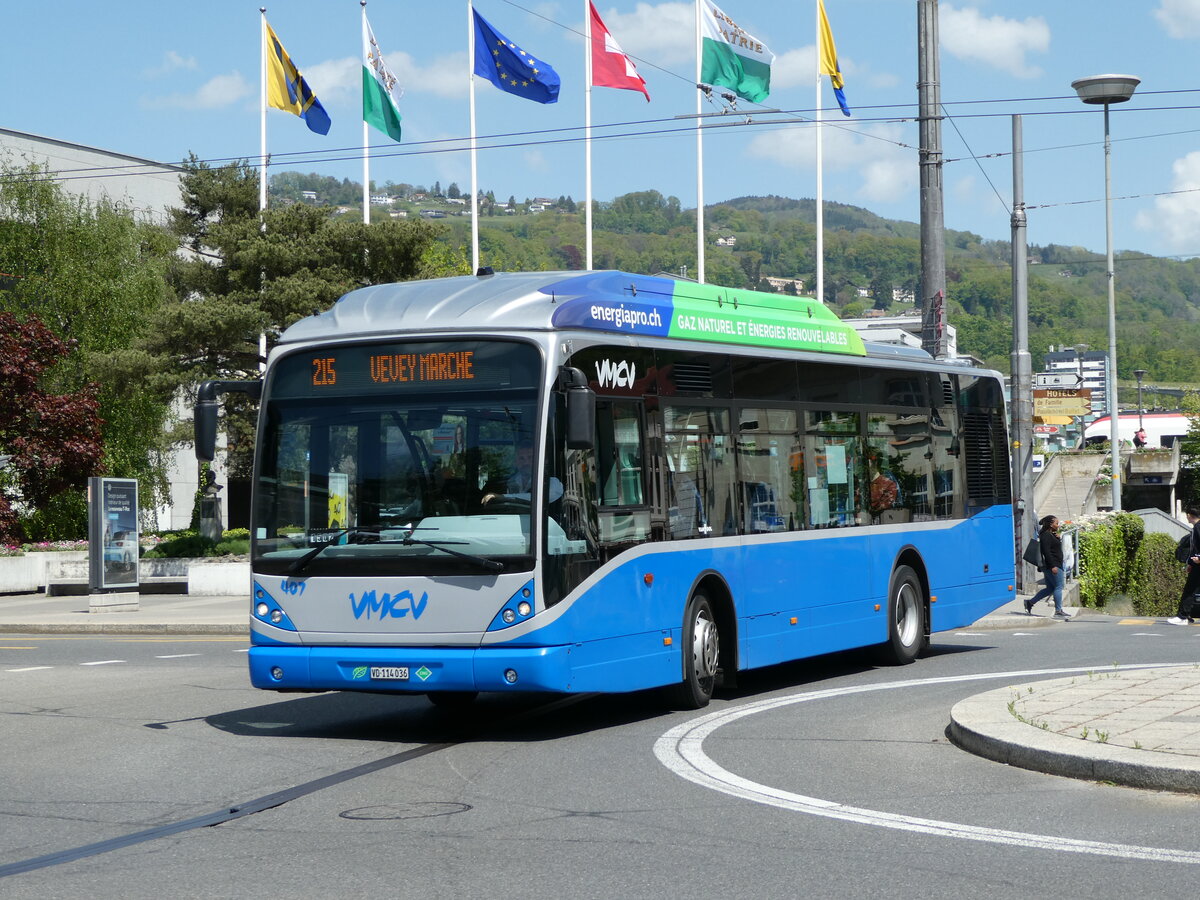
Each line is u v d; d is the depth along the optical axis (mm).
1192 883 6820
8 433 38906
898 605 16969
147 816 8898
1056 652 18516
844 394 16203
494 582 11547
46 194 46062
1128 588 42125
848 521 16078
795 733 11727
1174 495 81875
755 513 14414
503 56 35812
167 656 20609
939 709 12984
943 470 18234
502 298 12078
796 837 7926
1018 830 8000
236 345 39094
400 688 11711
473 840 7988
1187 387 108875
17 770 10688
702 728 12164
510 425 11719
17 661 20250
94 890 7016
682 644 13180
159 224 61219
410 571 11742
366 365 12133
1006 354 183125
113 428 45656
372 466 12023
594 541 12070
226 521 65250
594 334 12336
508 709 13953
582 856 7551
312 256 39844
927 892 6719
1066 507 61750
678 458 13312
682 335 13609
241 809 9031
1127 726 10453
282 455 12312
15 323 39188
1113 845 7598
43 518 45719
